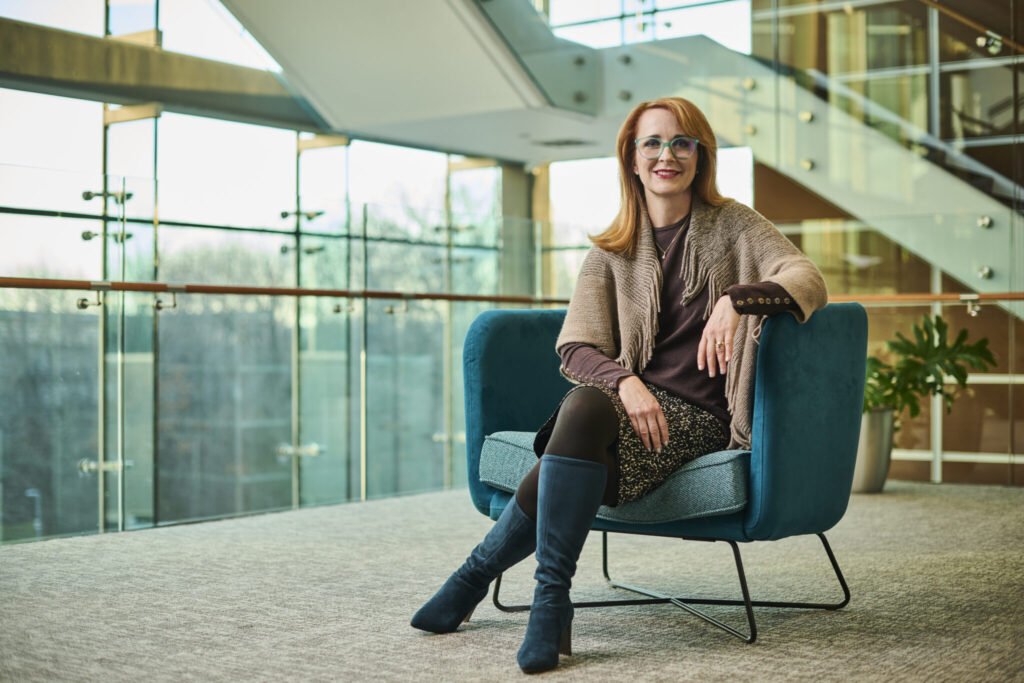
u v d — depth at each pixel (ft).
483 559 6.69
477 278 18.90
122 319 14.35
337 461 20.08
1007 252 16.07
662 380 6.82
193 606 7.73
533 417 7.62
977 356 15.29
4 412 14.10
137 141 24.76
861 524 11.99
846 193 22.02
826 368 6.75
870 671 5.82
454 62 24.09
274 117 27.32
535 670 5.80
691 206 7.06
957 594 8.07
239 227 16.44
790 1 22.58
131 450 14.74
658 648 6.38
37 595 8.20
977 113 19.92
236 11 24.45
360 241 16.94
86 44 23.68
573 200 32.19
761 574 8.89
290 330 20.95
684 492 6.44
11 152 22.54
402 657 6.18
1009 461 16.01
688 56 24.22
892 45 21.03
